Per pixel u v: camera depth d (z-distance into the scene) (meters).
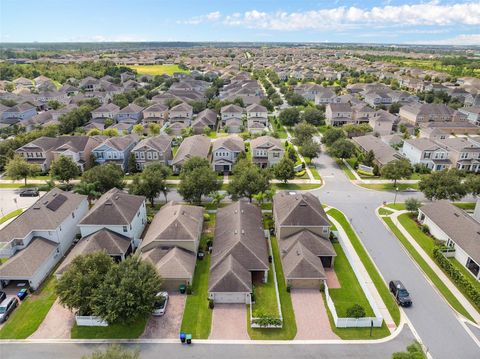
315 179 85.19
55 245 52.78
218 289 43.28
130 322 38.66
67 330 40.34
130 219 55.06
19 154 88.81
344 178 86.00
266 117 137.25
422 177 72.44
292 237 53.53
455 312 43.31
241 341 38.94
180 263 47.00
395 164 79.38
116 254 51.03
